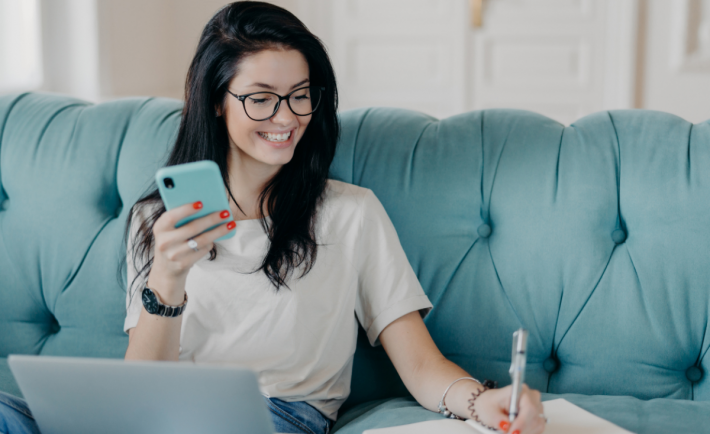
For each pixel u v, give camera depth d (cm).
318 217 101
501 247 109
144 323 88
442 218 112
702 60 313
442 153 114
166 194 76
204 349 98
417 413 90
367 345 113
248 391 65
